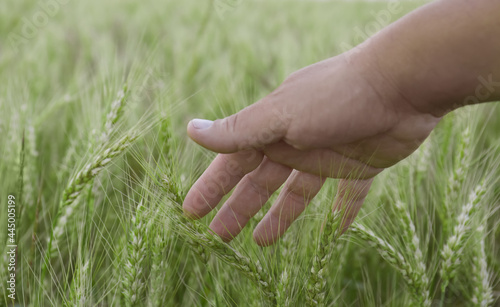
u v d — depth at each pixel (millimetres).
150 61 655
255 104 451
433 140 677
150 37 1411
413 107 455
